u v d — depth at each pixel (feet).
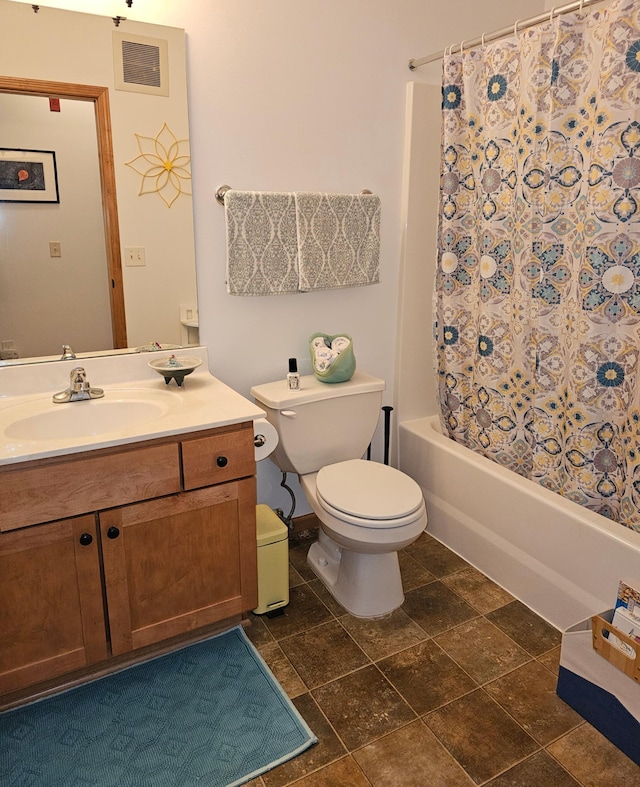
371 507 6.05
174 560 5.40
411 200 7.92
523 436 7.13
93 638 5.17
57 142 5.62
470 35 7.96
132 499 5.02
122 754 4.83
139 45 5.81
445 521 7.96
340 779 4.61
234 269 6.57
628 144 5.36
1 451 4.45
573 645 5.16
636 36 5.15
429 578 7.29
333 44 6.94
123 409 5.78
